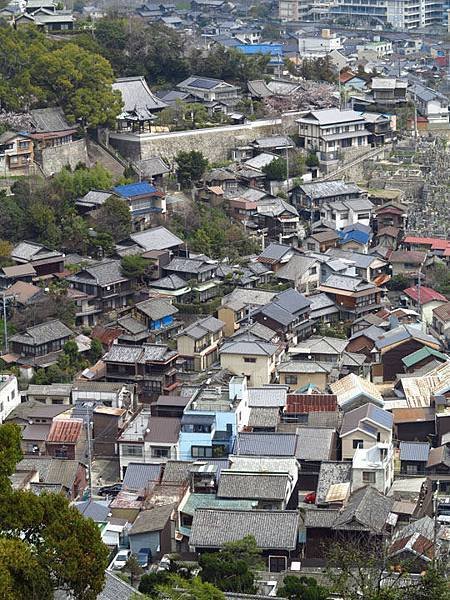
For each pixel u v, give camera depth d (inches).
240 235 4082.2
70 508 1621.6
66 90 4446.4
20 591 1466.5
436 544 2194.9
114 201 3932.1
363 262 3922.2
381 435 2719.0
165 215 4121.6
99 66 4525.1
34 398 3014.3
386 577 1697.8
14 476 2484.0
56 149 4308.6
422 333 3363.7
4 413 2876.5
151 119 4653.1
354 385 2982.3
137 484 2534.5
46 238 3789.4
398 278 3900.1
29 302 3395.7
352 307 3644.2
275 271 3858.3
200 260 3695.9
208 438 2696.9
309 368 3132.4
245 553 2156.7
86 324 3494.1
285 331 3405.5
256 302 3528.5
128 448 2723.9
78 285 3538.4
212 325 3361.2
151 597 1819.6
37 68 4468.5
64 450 2755.9
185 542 2315.5
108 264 3590.1
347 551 1925.4
